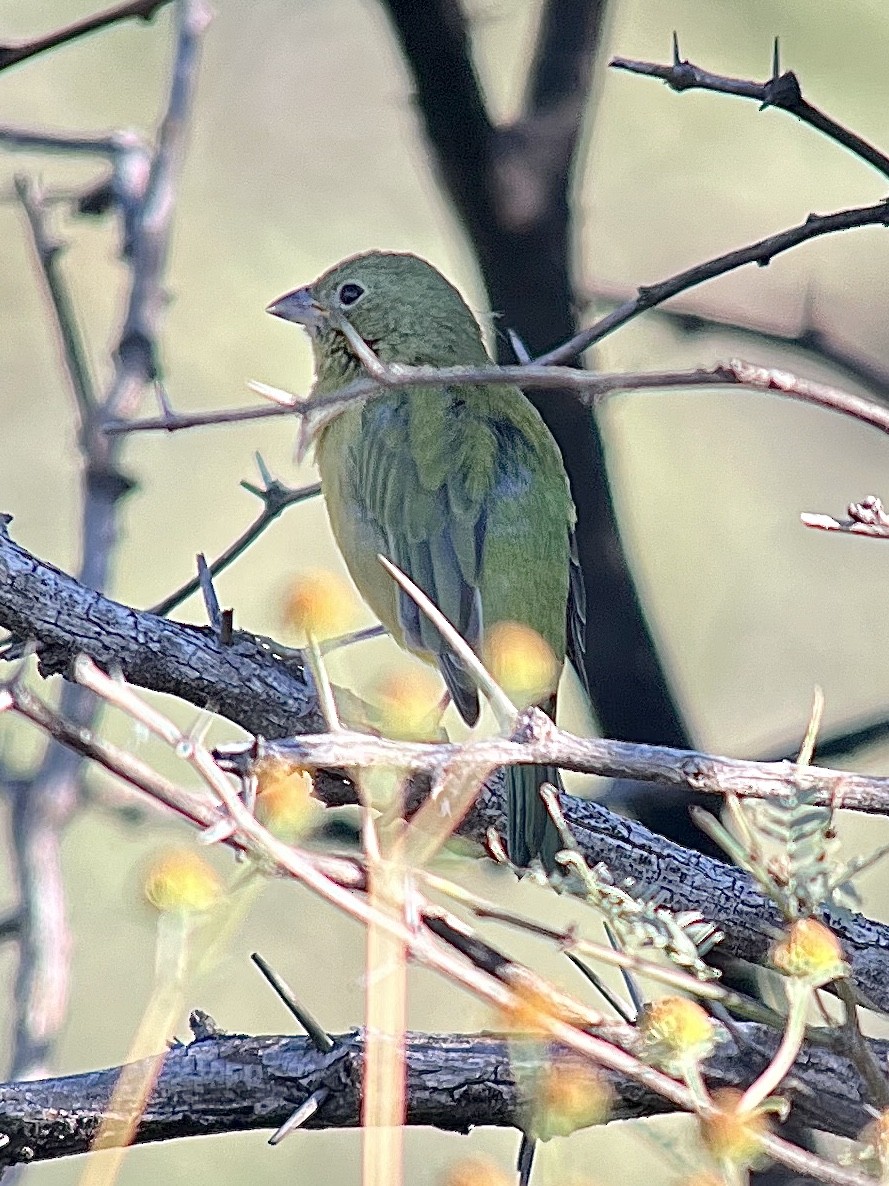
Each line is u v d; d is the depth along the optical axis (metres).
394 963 5.08
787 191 15.61
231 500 14.50
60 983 9.82
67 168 15.62
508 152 10.07
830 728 11.02
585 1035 5.30
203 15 11.94
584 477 10.84
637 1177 9.95
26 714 4.59
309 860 5.34
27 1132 6.30
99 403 10.95
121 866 12.93
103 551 10.49
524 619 10.37
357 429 11.15
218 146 15.59
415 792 6.82
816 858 5.67
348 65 15.83
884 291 15.59
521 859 7.70
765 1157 5.75
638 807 9.83
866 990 6.82
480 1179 5.09
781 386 4.70
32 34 15.77
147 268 11.23
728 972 8.20
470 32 9.88
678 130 15.51
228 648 7.45
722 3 15.09
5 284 15.14
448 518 10.62
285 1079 6.37
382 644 13.59
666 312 10.80
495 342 10.73
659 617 14.70
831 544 14.98
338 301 12.05
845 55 14.97
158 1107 6.37
